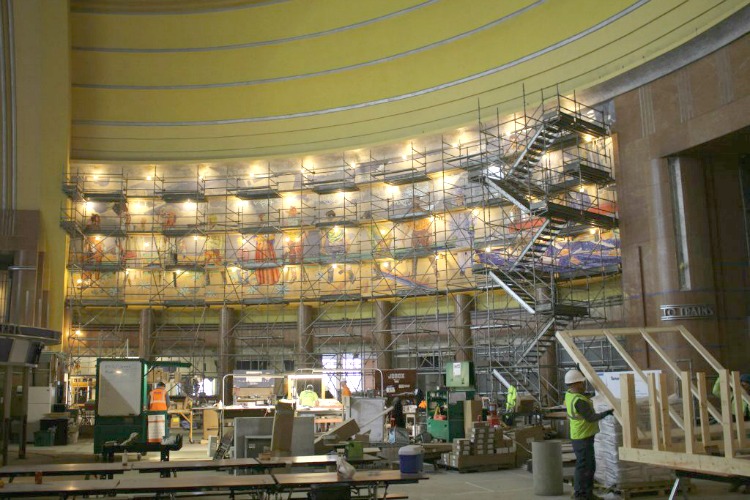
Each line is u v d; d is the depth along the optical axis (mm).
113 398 21781
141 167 44812
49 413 30297
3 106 42000
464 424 22812
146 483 10773
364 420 23391
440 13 40094
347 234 42625
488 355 33781
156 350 44375
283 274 43375
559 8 35406
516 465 19922
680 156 29609
